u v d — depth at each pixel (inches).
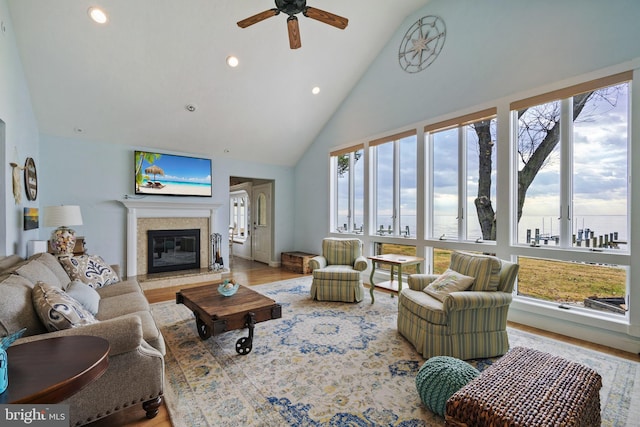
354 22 159.9
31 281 71.9
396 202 181.6
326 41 163.9
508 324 123.2
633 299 98.0
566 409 46.1
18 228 115.5
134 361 61.4
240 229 323.6
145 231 192.1
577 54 109.9
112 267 134.0
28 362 41.8
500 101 131.4
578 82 109.4
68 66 134.3
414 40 166.6
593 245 109.4
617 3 101.0
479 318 91.7
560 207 117.2
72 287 87.0
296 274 220.4
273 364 88.4
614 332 101.3
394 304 147.3
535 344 103.6
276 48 157.2
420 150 164.2
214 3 129.1
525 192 127.2
